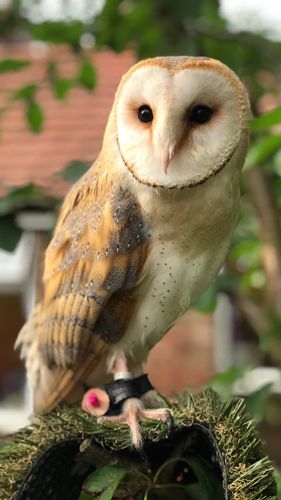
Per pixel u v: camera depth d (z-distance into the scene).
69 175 1.64
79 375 1.35
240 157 1.29
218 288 1.79
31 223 1.65
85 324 1.32
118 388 1.29
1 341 4.89
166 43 1.82
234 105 1.27
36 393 1.39
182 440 1.26
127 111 1.28
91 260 1.32
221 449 1.21
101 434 1.25
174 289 1.32
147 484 1.27
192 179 1.27
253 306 1.90
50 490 1.28
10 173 3.65
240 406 1.24
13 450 1.26
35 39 1.87
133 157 1.28
